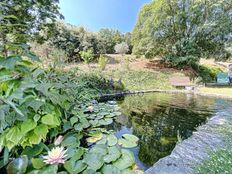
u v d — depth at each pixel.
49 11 6.18
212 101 7.39
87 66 12.24
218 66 15.50
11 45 1.20
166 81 11.84
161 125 4.27
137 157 2.68
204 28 13.20
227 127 2.96
